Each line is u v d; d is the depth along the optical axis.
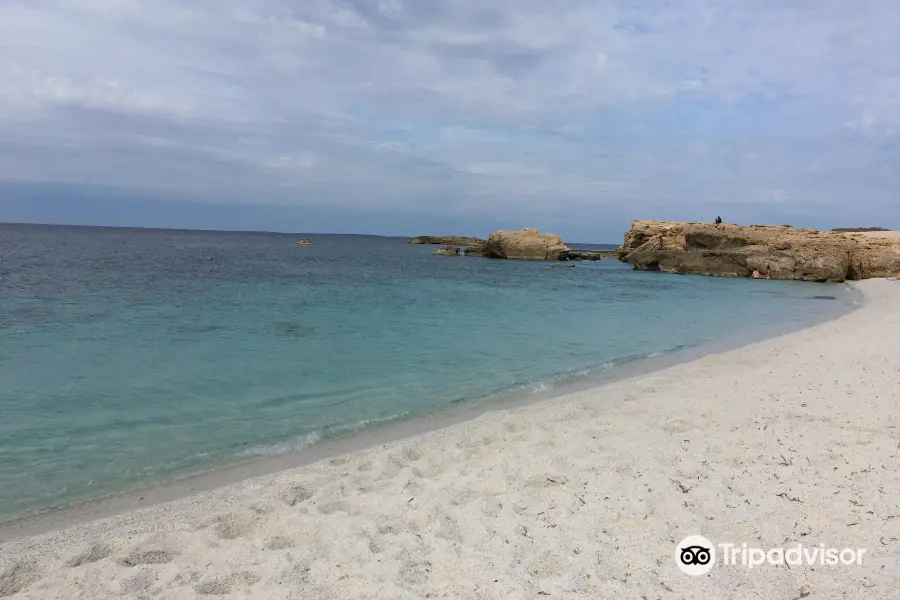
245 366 11.49
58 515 5.32
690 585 3.72
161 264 42.16
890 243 39.84
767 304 24.14
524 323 18.02
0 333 14.29
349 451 6.98
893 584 3.54
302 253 76.12
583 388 9.95
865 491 4.97
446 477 5.88
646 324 18.06
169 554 4.41
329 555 4.32
